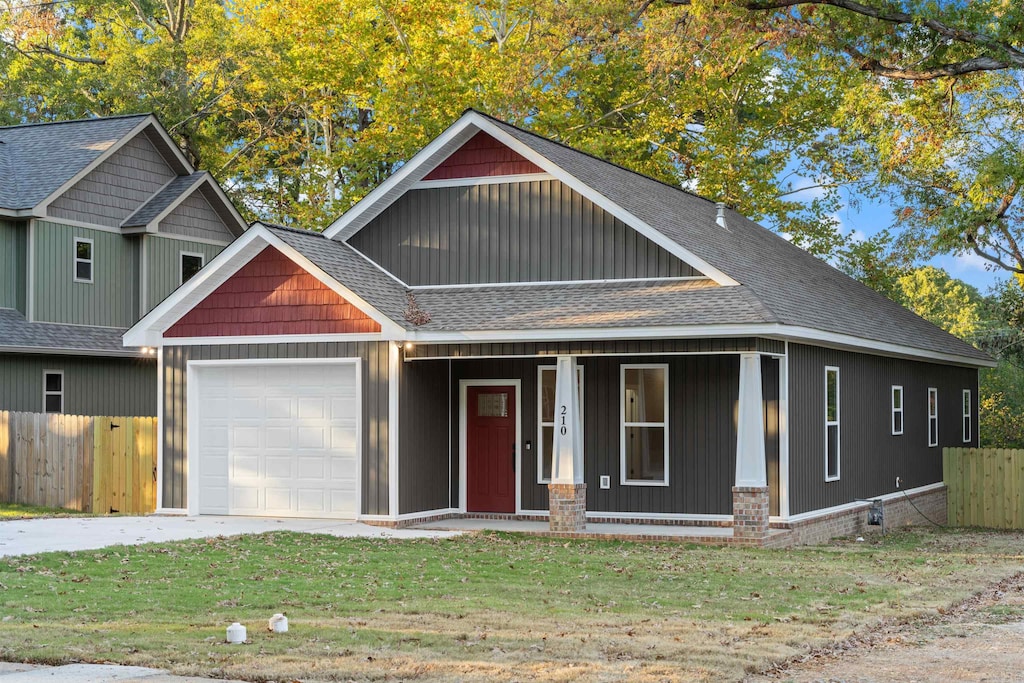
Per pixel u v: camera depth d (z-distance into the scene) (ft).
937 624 40.40
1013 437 138.31
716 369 67.41
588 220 69.92
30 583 43.34
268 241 68.64
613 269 69.10
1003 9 80.23
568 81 127.95
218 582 44.78
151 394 102.89
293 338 68.64
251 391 70.49
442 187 73.67
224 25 140.87
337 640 34.12
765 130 139.44
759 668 31.99
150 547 54.08
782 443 65.31
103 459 77.20
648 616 39.60
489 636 35.19
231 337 70.28
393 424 66.18
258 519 68.59
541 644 34.19
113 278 100.83
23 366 90.84
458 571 49.78
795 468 66.95
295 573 47.75
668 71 96.63
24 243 93.50
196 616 37.76
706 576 49.96
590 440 69.92
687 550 59.57
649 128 132.16
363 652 32.58
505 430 72.23
